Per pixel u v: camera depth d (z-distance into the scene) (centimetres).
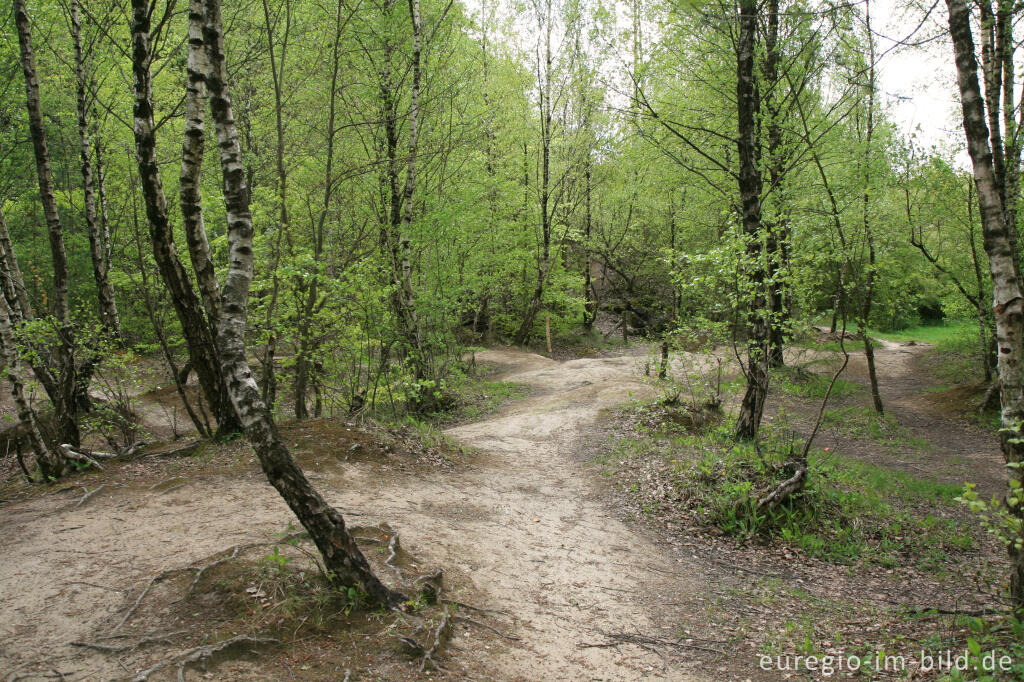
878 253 1552
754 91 1330
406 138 1471
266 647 395
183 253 1380
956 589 626
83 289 1950
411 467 931
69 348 951
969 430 1366
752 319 1040
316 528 444
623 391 1596
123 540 578
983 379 1677
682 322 1270
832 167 1418
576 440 1245
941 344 2469
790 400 1603
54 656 382
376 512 716
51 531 605
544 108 2548
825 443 1256
